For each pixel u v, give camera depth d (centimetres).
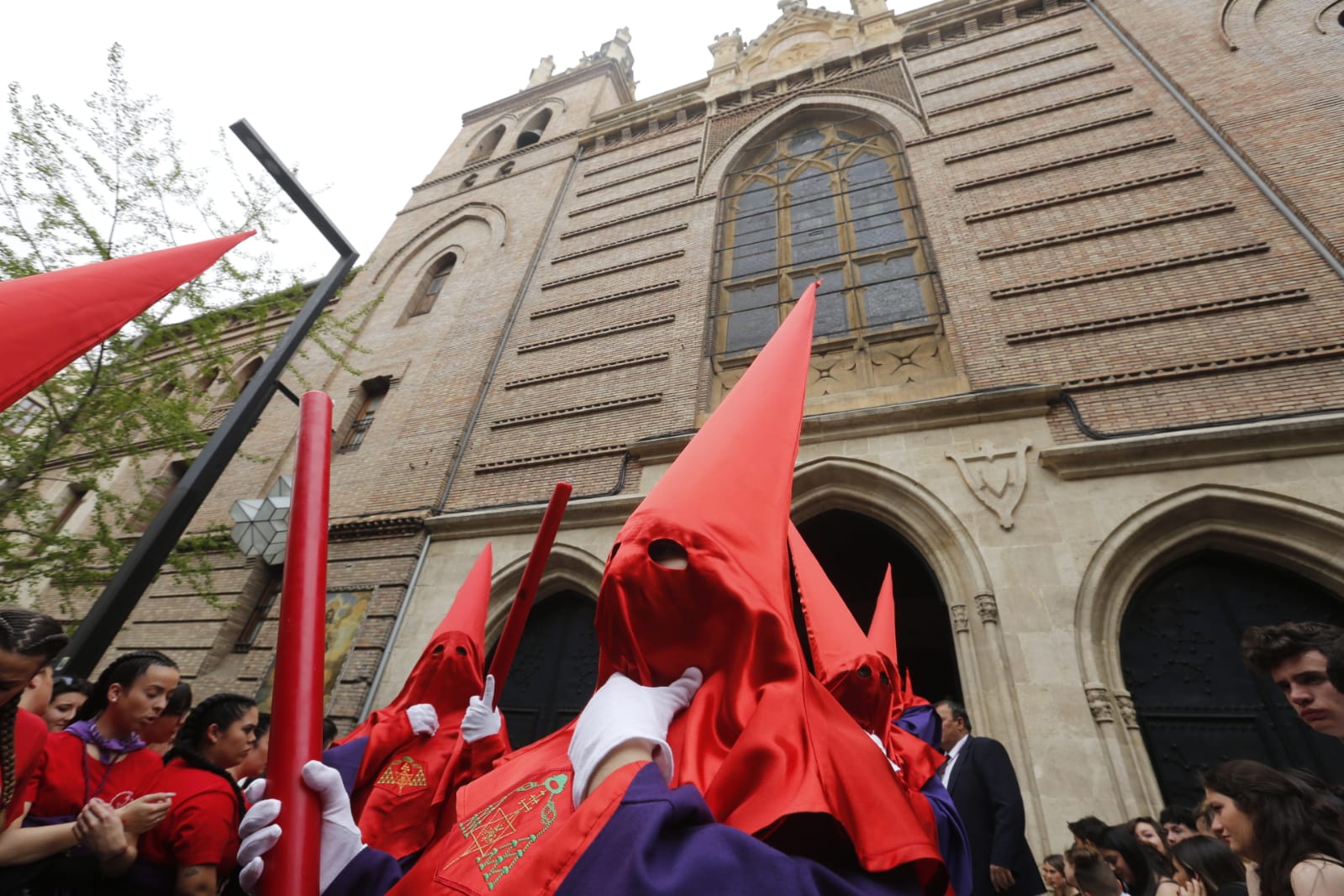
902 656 1362
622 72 2072
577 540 828
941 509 673
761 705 88
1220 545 593
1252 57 907
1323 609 552
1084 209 863
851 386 878
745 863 64
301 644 93
